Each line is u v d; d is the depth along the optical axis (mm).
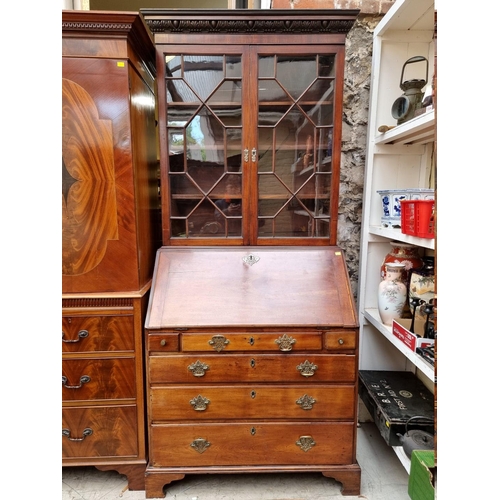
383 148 1436
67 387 1136
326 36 1158
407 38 1368
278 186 1263
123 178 1106
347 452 1159
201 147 1239
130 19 1006
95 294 1126
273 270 1211
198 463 1155
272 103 1212
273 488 1198
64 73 1039
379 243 1495
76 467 1302
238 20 1116
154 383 1116
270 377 1124
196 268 1209
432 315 1070
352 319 1120
